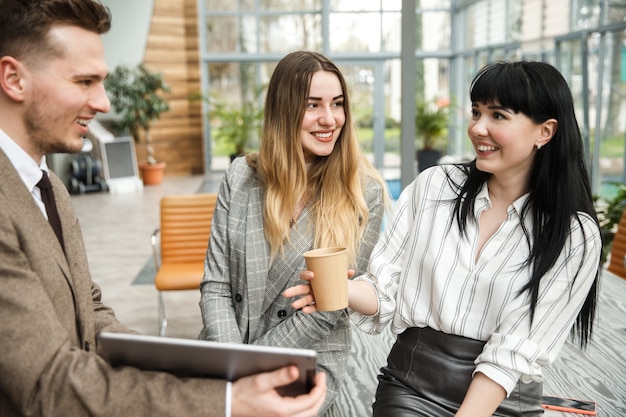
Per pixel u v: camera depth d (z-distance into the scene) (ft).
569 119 4.07
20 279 2.77
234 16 43.86
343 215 5.48
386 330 7.93
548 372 6.63
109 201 31.53
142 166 38.14
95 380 2.79
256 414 2.88
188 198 12.25
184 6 41.37
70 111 3.07
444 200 4.66
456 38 47.14
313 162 5.73
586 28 27.22
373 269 4.89
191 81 42.52
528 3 34.27
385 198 5.84
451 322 4.43
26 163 3.16
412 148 13.16
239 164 5.84
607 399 6.02
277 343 5.32
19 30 2.91
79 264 3.51
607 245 15.48
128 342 2.76
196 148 43.45
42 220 3.12
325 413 5.77
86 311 3.45
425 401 4.55
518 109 4.00
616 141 25.58
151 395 2.82
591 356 7.00
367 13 44.32
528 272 4.26
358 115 45.57
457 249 4.50
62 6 2.95
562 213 4.15
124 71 36.55
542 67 4.03
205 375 2.97
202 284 5.72
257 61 44.34
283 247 5.50
